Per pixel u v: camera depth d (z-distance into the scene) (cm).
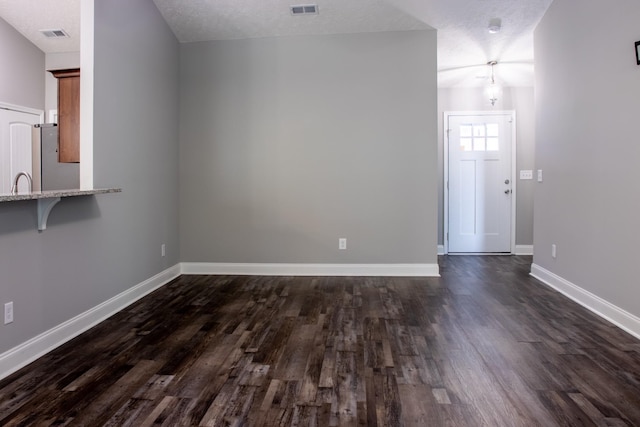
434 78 427
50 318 250
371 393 194
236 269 453
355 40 434
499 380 206
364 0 384
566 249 362
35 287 237
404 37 430
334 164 440
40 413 176
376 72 433
